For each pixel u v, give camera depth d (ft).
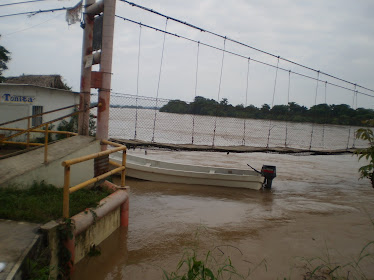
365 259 19.38
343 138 75.61
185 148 33.73
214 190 36.86
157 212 26.78
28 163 18.61
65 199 13.82
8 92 41.45
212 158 65.26
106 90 22.12
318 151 42.52
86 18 23.82
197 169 41.22
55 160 18.84
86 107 23.93
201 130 77.36
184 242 20.40
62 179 19.22
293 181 46.24
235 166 55.57
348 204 33.81
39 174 18.11
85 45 23.95
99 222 17.03
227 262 17.80
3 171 17.72
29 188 17.40
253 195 36.06
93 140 21.93
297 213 29.32
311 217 28.14
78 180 19.99
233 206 30.50
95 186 19.71
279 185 42.78
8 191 16.12
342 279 16.46
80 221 14.29
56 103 47.93
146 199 31.04
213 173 37.93
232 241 21.21
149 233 21.53
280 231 23.88
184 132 74.23
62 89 53.62
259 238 22.12
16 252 10.76
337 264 18.54
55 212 14.39
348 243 22.02
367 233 24.22
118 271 16.14
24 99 42.32
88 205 16.22
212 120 43.65
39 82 54.90
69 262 13.39
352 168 62.64
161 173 37.86
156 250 18.86
